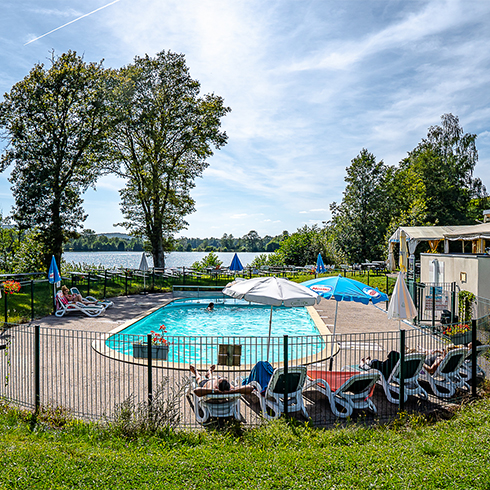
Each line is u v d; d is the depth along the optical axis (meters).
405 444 5.17
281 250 45.56
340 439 5.43
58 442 5.16
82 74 27.58
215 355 11.67
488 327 8.98
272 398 6.85
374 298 7.87
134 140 32.94
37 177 25.98
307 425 5.98
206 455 4.80
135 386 7.67
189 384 7.03
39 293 20.47
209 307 19.36
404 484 4.04
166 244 34.72
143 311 17.28
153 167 30.83
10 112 26.67
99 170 30.61
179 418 5.79
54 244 27.23
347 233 46.78
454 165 47.78
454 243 29.30
